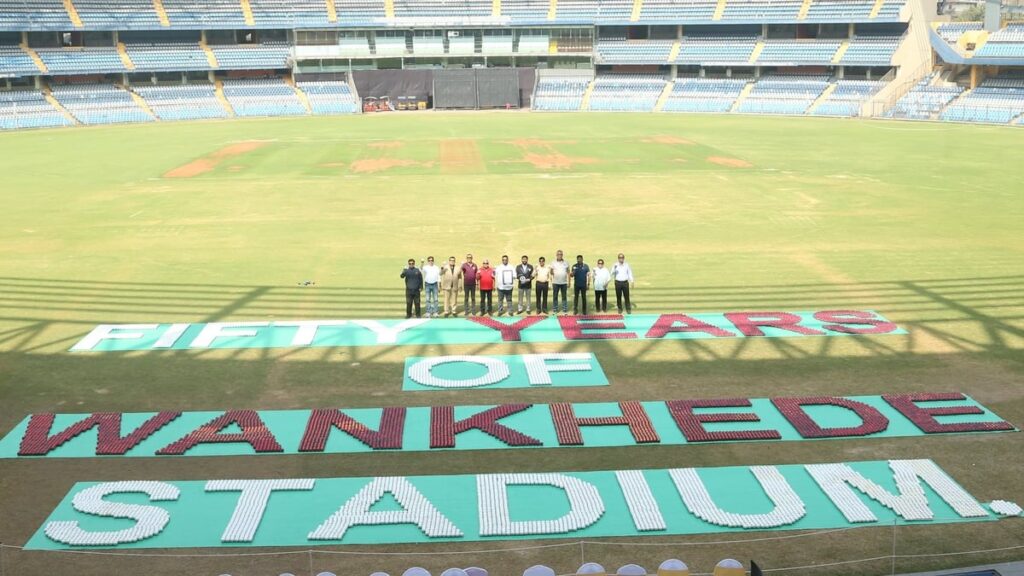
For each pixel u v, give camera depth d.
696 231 43.62
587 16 129.25
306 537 17.08
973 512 17.66
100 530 17.25
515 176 62.12
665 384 24.39
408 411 22.64
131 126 106.00
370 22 126.25
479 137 87.38
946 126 97.94
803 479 19.05
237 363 26.16
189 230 44.78
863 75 120.81
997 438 20.98
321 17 127.31
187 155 75.25
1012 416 22.16
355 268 36.91
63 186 59.47
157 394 23.86
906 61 114.25
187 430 21.58
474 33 129.50
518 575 15.81
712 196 53.66
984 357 26.20
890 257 38.28
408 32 128.88
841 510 17.81
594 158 71.44
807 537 16.98
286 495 18.56
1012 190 55.22
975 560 16.16
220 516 17.81
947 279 34.66
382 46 128.38
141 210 50.38
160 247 41.06
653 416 22.17
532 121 106.44
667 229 44.09
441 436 20.98
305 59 126.44
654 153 74.44
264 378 24.98
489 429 21.36
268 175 63.75
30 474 19.50
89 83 119.50
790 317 29.84
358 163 69.38
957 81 110.75
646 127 97.94
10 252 40.19
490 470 19.59
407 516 17.64
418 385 24.41
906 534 17.06
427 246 40.62
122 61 119.19
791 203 51.19
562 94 126.94
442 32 129.38
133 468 19.75
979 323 29.34
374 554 16.52
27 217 48.50
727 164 67.75
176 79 124.69
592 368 25.55
